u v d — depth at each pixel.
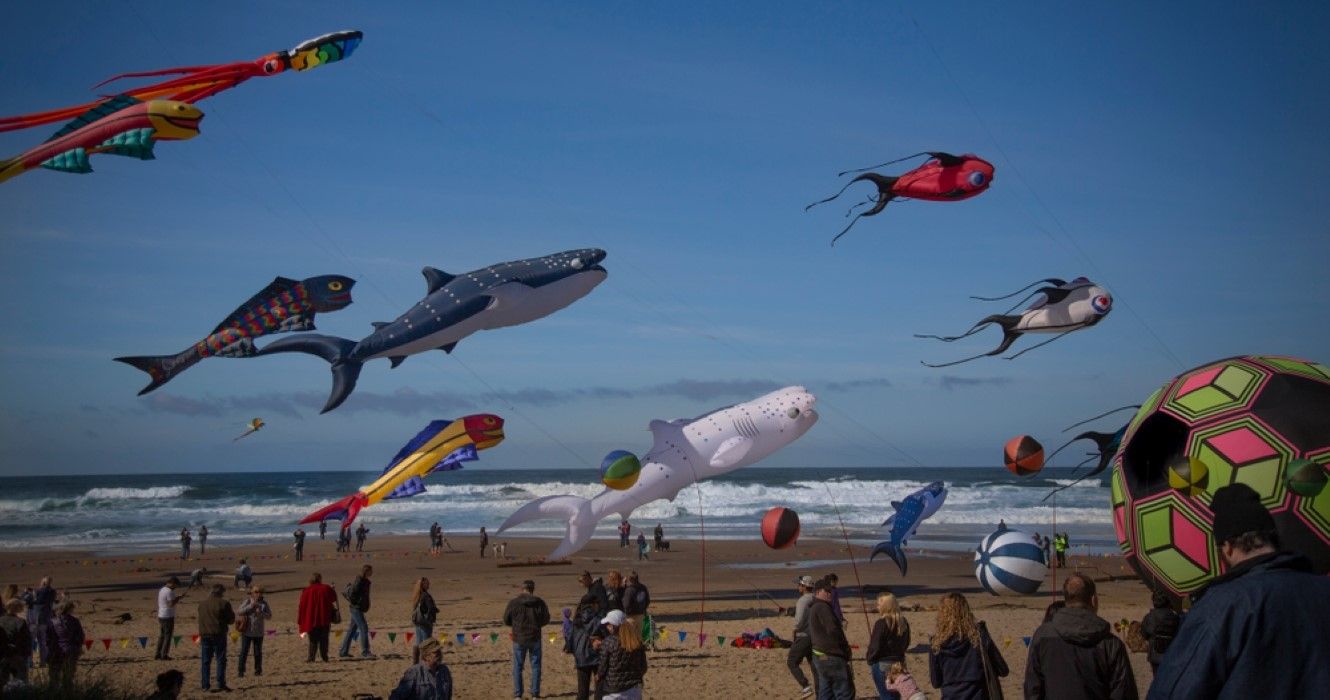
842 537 52.91
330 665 16.72
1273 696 3.21
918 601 25.95
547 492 100.62
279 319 15.32
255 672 15.75
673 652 17.30
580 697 12.18
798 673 12.75
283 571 39.25
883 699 10.03
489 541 54.97
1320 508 6.92
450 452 20.72
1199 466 7.27
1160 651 8.47
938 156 13.72
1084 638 6.22
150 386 15.21
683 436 22.16
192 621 24.25
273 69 11.80
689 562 40.47
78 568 41.81
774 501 85.81
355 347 17.16
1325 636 3.22
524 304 17.69
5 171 11.17
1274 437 7.16
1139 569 8.05
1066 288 13.56
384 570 39.16
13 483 164.00
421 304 17.44
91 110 11.34
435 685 10.16
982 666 7.93
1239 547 3.48
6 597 15.87
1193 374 7.91
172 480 171.88
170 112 11.12
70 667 11.49
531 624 13.73
